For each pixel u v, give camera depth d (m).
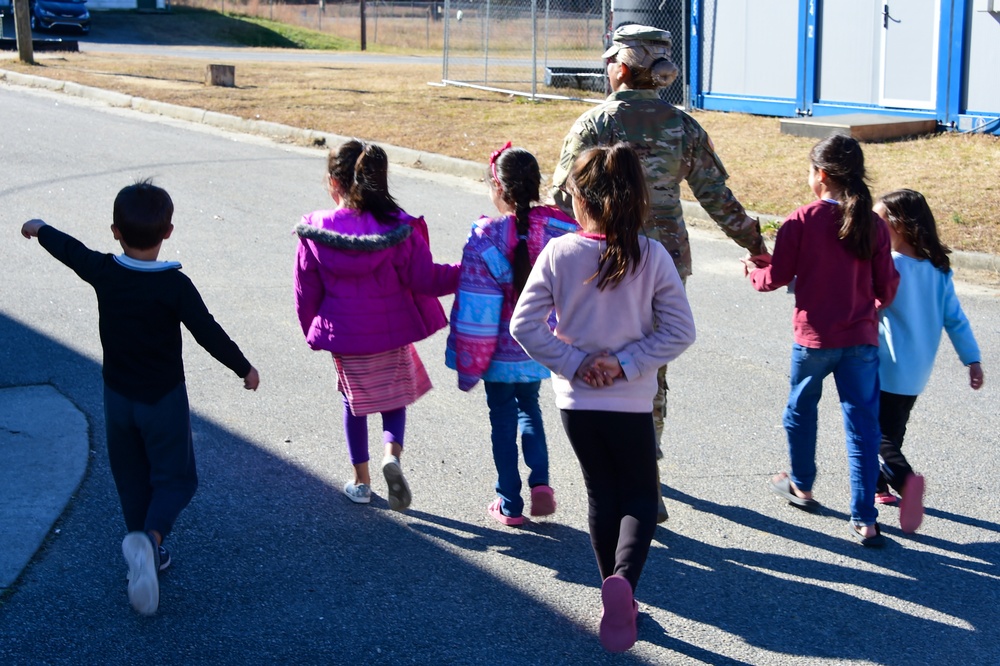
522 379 4.16
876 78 14.10
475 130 14.43
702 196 4.38
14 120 14.21
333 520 4.40
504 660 3.45
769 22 15.30
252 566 4.00
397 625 3.64
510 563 4.10
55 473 4.65
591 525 3.53
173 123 15.18
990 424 5.62
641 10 16.67
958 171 11.28
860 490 4.26
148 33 37.66
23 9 20.45
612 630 3.23
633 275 3.37
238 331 6.76
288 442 5.15
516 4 26.53
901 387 4.44
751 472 4.99
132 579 3.40
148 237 3.64
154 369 3.66
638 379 3.40
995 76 12.80
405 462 5.00
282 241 9.02
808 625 3.72
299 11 47.22
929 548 4.31
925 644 3.61
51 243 3.68
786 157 12.50
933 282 4.41
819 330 4.20
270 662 3.39
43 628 3.53
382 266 4.24
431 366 6.36
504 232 4.06
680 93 16.88
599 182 3.32
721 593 3.93
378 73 22.25
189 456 3.83
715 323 7.35
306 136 14.21
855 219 4.06
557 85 19.17
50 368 5.94
